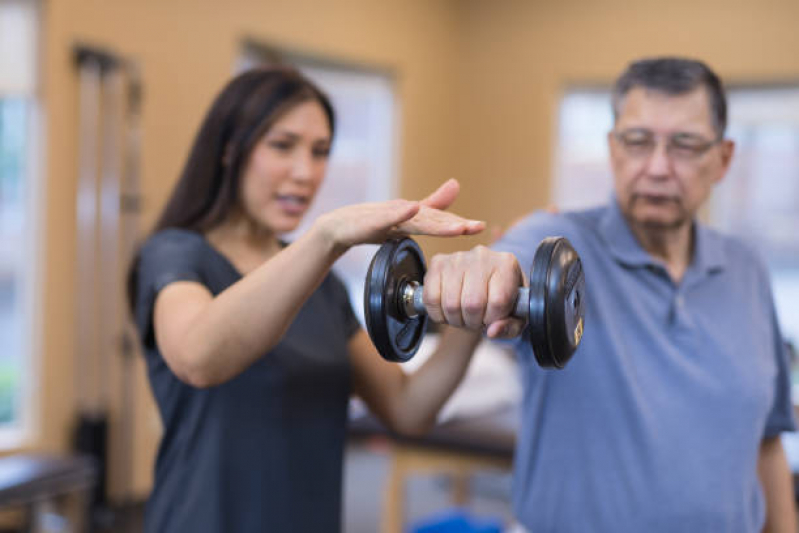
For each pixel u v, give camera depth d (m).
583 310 0.81
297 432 1.27
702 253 1.34
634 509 1.25
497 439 2.37
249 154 1.27
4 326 3.83
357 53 5.10
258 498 1.24
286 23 4.70
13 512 3.34
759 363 1.30
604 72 5.33
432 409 1.34
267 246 1.39
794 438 2.37
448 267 0.78
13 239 3.78
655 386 1.26
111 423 3.92
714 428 1.25
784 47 4.95
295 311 0.90
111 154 3.86
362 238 0.83
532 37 5.48
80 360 3.81
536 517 1.32
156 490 1.27
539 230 1.29
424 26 5.46
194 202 1.31
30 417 3.73
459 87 5.68
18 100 3.72
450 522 2.56
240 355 0.91
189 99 4.22
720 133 1.29
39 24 3.68
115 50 3.91
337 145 5.23
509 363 3.21
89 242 3.82
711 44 5.09
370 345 1.40
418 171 5.48
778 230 5.15
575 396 1.27
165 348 1.02
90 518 3.54
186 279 1.16
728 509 1.24
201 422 1.23
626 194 1.30
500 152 5.59
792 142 5.09
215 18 4.33
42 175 3.70
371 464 3.58
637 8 5.23
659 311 1.28
